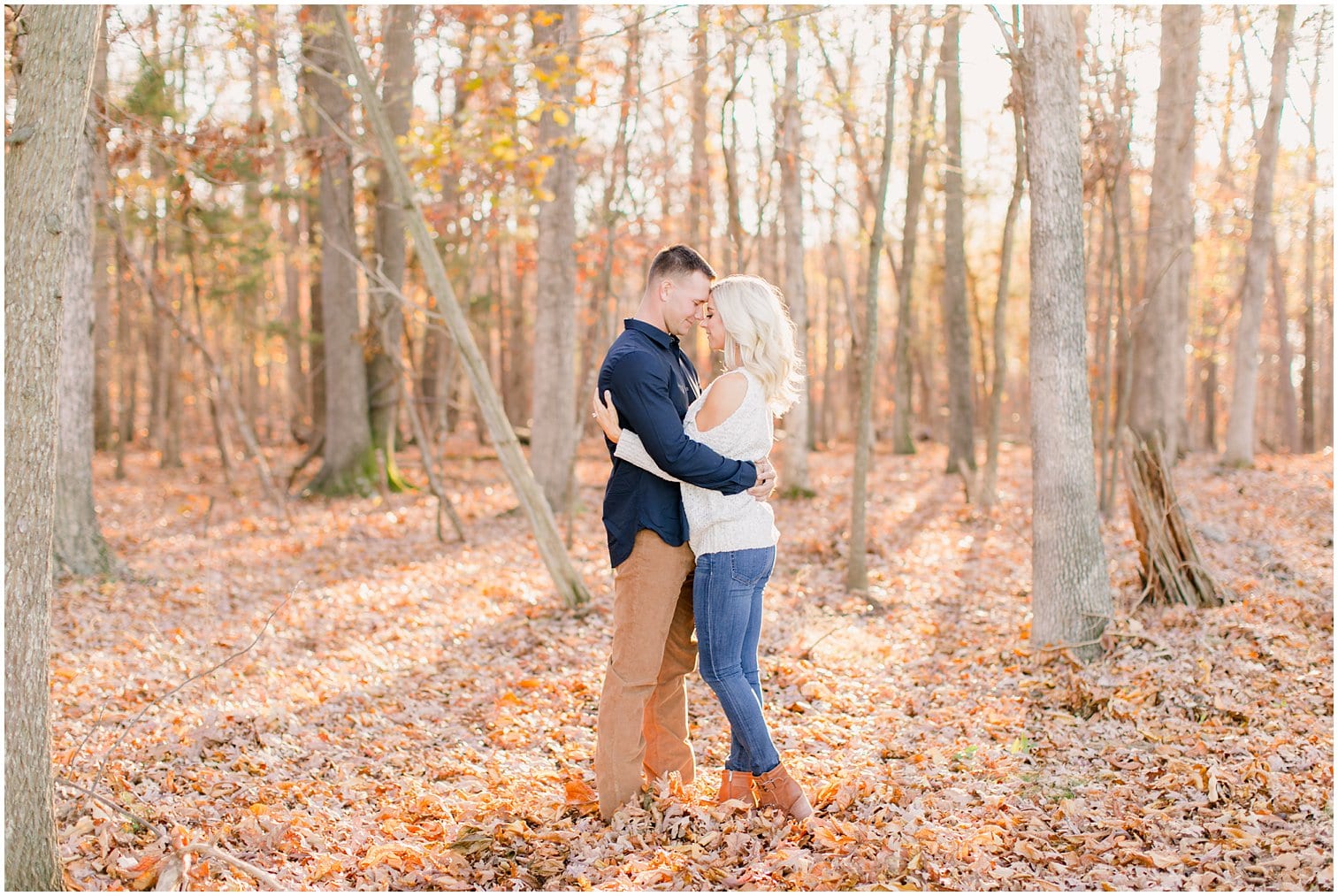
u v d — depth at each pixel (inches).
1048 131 216.7
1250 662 196.7
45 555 100.3
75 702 192.2
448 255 602.9
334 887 115.4
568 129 463.8
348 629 275.9
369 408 601.3
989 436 469.4
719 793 137.8
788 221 498.3
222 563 367.9
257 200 617.6
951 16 296.4
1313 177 663.1
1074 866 119.6
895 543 404.8
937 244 929.5
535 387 494.9
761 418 134.1
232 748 169.8
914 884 111.7
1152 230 483.5
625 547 134.3
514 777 158.9
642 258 608.4
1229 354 1144.2
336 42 422.3
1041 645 220.4
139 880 110.1
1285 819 130.8
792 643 243.1
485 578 347.3
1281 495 459.2
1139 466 249.6
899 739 173.2
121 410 716.7
